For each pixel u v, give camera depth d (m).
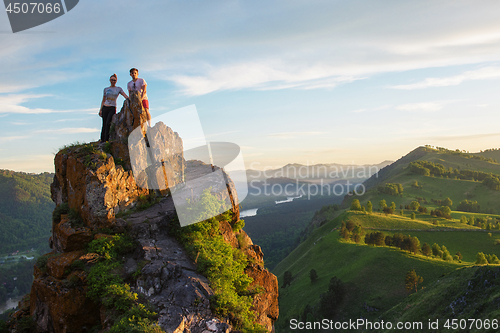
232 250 12.54
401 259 126.00
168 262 9.93
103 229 10.99
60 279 9.69
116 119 14.45
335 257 149.12
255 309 12.98
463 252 145.12
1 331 9.98
